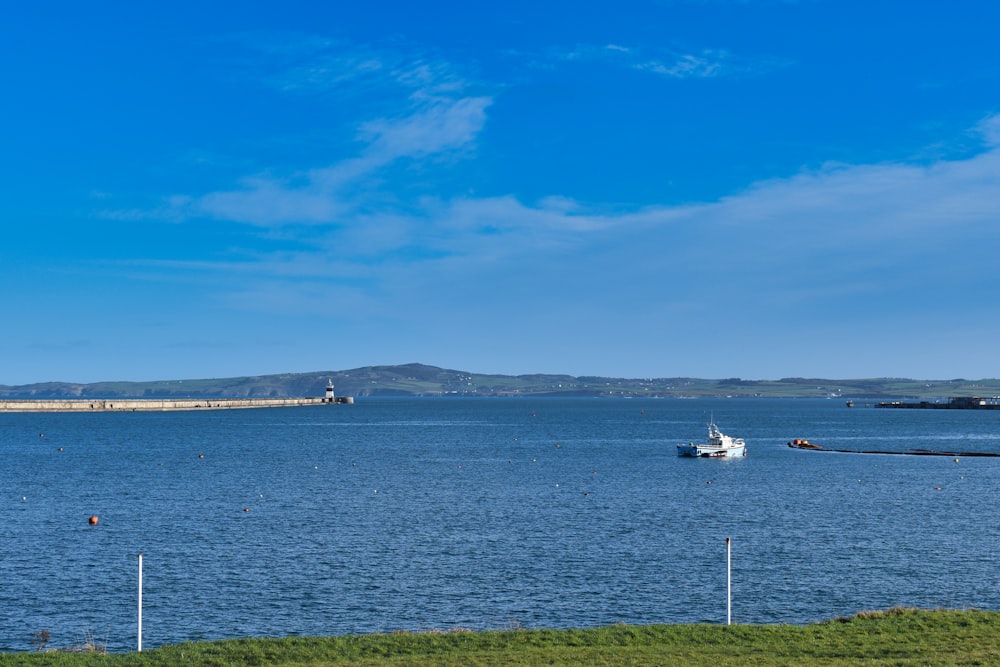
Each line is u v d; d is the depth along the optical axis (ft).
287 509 376.27
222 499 407.64
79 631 203.00
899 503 408.87
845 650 146.20
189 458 634.84
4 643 194.08
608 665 138.21
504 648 149.28
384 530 324.19
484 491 443.73
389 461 616.39
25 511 368.27
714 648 148.56
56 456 652.07
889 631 157.69
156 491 437.58
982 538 314.35
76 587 238.89
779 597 230.48
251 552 282.97
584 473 540.93
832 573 256.93
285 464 588.91
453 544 297.33
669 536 314.96
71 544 295.28
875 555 282.36
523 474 531.50
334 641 152.66
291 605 223.10
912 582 246.68
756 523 346.33
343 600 227.61
